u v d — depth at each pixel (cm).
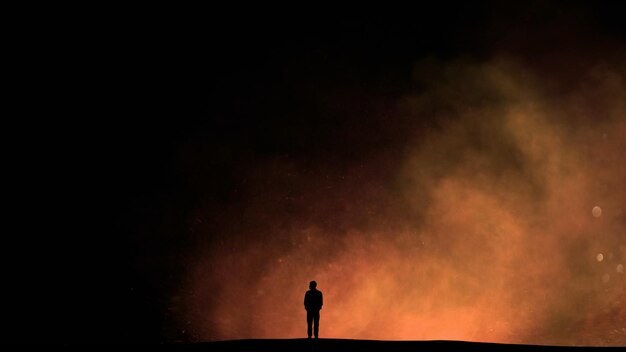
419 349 973
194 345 1028
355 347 994
